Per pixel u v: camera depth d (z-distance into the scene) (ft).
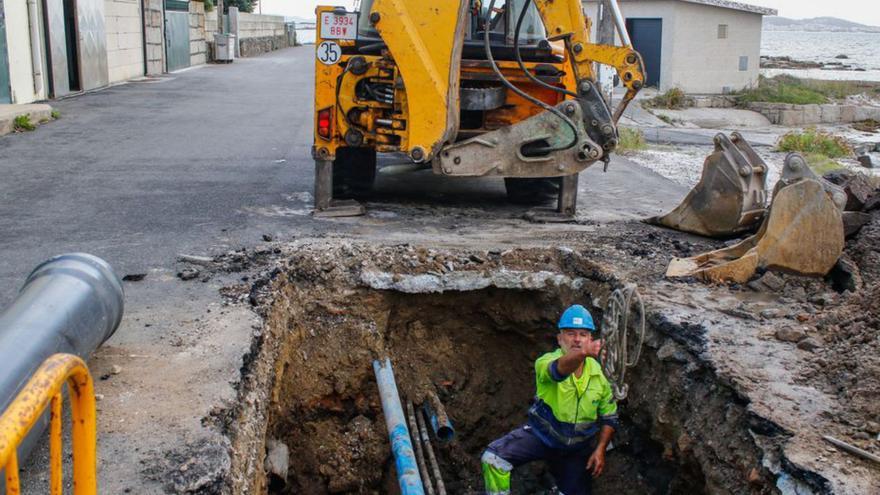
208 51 104.06
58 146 40.16
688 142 63.31
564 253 24.71
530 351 24.98
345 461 22.40
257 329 18.81
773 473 14.62
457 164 26.66
